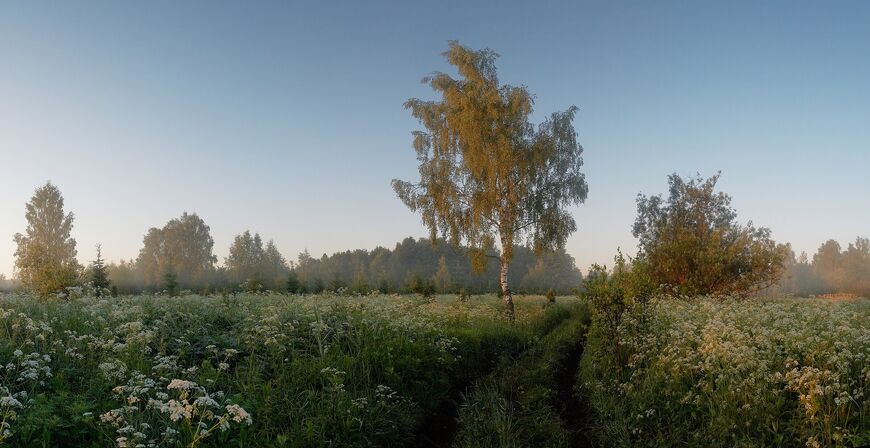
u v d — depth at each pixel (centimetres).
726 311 1263
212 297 1858
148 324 1126
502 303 3200
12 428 524
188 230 9269
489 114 2639
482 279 8888
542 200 2734
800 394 625
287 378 850
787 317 1071
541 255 2838
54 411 582
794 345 799
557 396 1060
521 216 2723
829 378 619
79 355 757
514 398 1009
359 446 689
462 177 2756
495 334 1647
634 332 1067
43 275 1864
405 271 9225
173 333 1022
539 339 1834
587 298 1151
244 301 1661
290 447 633
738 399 701
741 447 623
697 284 2175
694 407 754
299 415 720
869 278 7025
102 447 544
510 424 793
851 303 1716
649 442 716
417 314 1639
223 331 1130
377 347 1100
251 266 8238
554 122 2777
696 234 2477
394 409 834
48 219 5097
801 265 8081
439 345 1245
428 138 2827
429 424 906
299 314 1284
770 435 637
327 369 838
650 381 864
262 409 695
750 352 734
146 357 846
